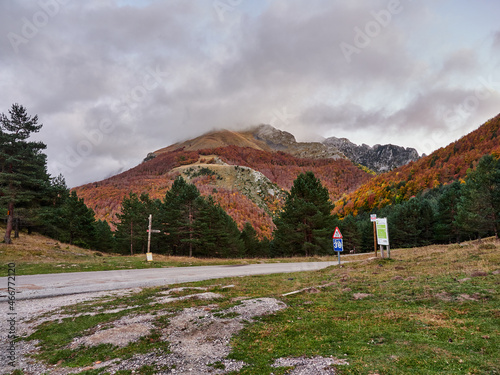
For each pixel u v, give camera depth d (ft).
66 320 28.04
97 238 175.32
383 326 21.79
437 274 37.29
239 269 68.03
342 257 108.27
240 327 23.71
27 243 111.14
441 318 22.63
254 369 16.49
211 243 147.64
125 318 27.22
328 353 17.81
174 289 41.45
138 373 16.99
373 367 15.52
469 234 172.45
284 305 29.78
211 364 17.65
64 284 46.65
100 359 19.33
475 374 14.20
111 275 57.21
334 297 32.50
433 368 15.05
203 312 27.84
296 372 15.69
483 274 33.14
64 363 19.24
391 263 52.95
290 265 78.23
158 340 21.91
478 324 20.45
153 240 167.32
